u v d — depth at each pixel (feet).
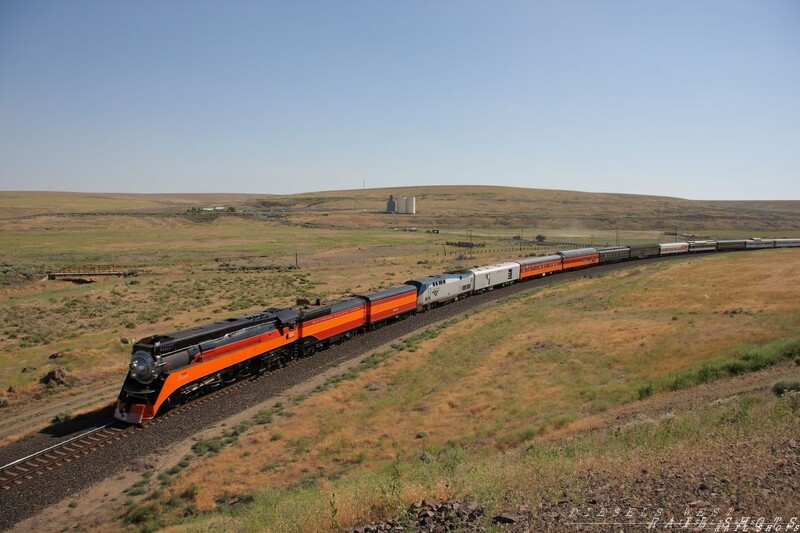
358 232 554.87
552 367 113.91
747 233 604.49
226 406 100.12
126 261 316.40
